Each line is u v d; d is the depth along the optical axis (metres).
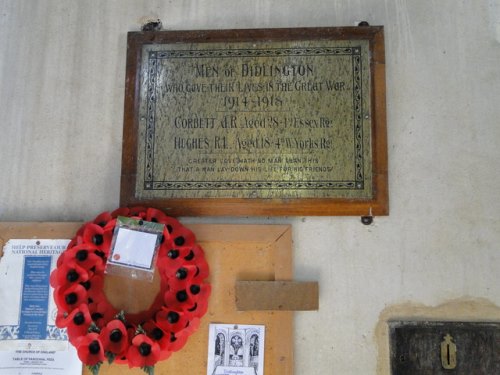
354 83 2.03
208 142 2.02
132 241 1.87
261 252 1.96
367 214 1.95
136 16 2.17
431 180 1.99
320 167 1.98
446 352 1.86
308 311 1.92
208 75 2.07
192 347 1.90
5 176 2.09
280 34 2.07
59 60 2.16
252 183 1.98
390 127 2.03
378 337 1.89
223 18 2.14
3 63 2.17
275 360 1.87
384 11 2.12
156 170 2.01
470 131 2.02
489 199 1.97
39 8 2.21
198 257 1.88
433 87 2.06
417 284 1.92
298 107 2.02
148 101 2.06
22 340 1.93
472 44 2.09
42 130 2.11
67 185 2.06
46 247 1.98
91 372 1.91
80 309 1.77
